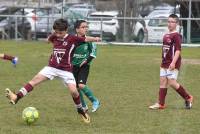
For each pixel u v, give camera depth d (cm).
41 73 1622
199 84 2509
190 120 1664
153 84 2481
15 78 2623
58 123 1595
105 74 2827
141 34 4912
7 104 1897
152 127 1556
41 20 5138
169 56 1830
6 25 5175
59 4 5925
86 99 2036
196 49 4528
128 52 4200
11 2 6138
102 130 1509
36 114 1570
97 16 5134
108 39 4938
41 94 2142
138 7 5384
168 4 5678
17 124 1568
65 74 1603
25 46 4516
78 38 1605
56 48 1608
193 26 4841
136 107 1888
